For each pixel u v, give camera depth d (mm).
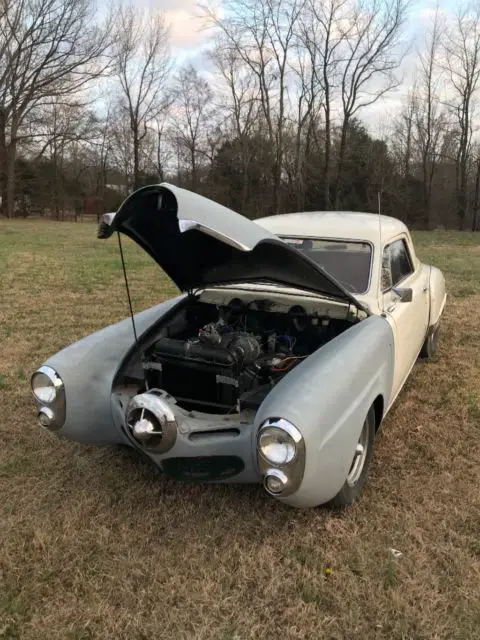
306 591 2432
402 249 4441
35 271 11109
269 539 2789
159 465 2811
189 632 2246
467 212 42125
